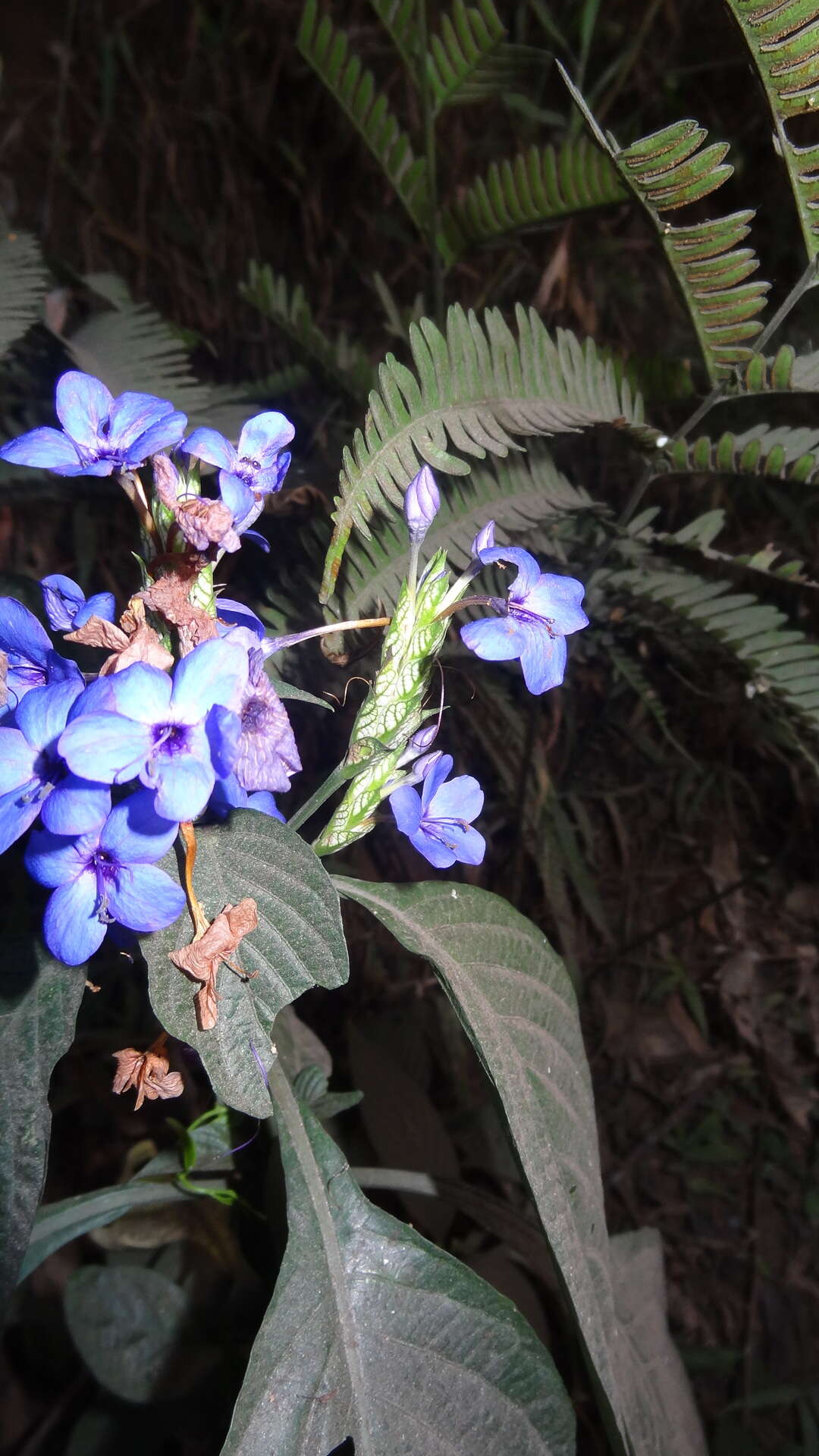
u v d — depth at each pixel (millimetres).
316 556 273
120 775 120
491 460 296
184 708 125
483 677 376
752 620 296
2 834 126
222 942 139
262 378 561
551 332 551
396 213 598
